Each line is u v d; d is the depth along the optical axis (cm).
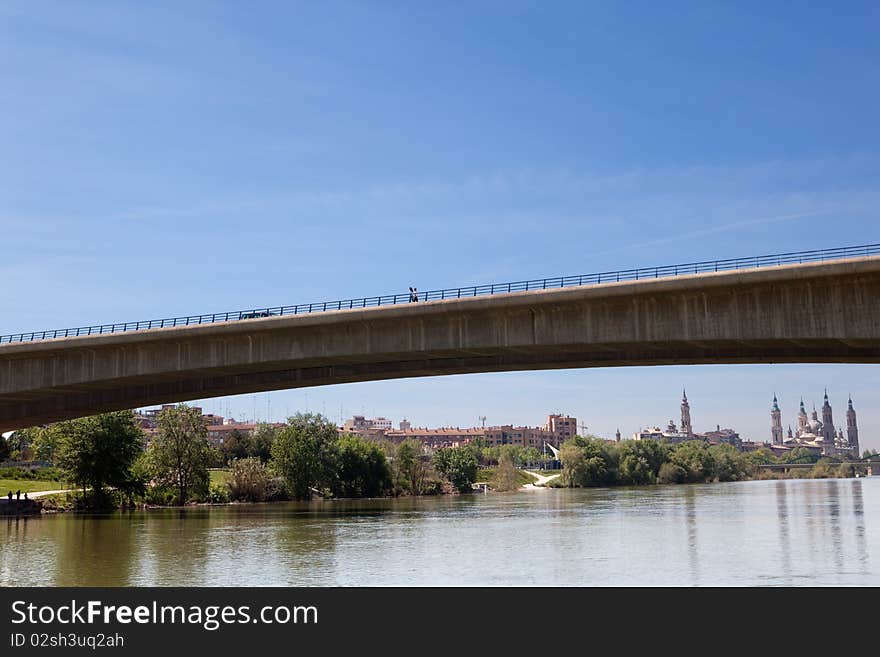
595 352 6197
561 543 7081
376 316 6181
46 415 7931
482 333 6006
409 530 8431
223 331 6625
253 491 14288
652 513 10800
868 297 4947
